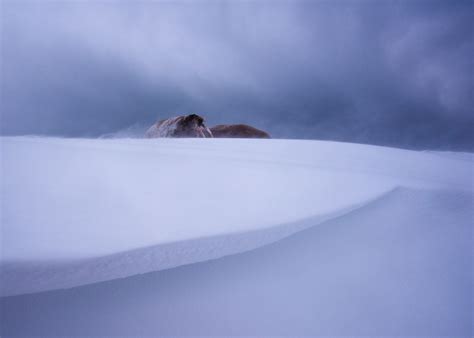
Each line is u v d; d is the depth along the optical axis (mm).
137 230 2404
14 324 1759
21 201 2605
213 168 4102
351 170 5004
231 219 2752
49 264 1949
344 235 2928
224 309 1984
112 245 2178
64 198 2742
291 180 3965
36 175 3113
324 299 2117
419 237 2994
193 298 2053
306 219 2975
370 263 2553
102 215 2551
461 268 2516
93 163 3680
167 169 3816
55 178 3105
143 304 1974
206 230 2516
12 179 2959
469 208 3760
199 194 3199
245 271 2340
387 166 5574
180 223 2574
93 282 2062
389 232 3061
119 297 2012
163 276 2211
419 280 2352
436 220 3395
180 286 2143
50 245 2094
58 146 4188
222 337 1791
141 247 2197
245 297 2094
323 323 1918
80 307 1915
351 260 2576
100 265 2062
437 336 1849
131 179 3346
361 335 1841
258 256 2520
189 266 2322
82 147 4379
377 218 3322
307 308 2031
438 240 2959
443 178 5000
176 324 1859
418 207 3725
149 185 3254
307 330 1864
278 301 2076
